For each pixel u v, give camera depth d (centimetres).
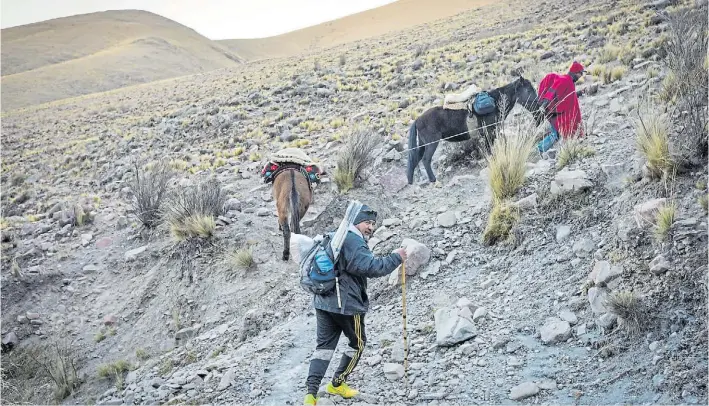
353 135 1266
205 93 3362
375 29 14188
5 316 1185
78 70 8862
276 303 903
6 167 2442
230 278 1036
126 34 13988
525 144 906
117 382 888
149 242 1273
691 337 516
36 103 7125
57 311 1175
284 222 994
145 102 3691
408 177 1116
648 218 640
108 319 1099
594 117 1082
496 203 846
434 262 809
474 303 694
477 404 538
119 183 1753
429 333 663
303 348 718
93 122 3322
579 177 784
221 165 1630
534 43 2119
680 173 700
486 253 790
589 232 713
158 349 980
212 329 931
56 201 1698
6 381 1055
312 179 1031
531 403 521
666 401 472
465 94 1074
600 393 507
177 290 1077
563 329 589
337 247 542
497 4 5284
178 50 11262
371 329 712
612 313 573
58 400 953
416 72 2212
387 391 587
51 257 1327
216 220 1182
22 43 12781
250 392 649
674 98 914
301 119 1906
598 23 2173
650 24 1816
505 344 606
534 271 704
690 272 564
